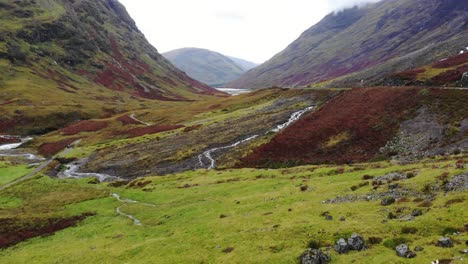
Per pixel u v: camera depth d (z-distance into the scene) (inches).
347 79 7253.9
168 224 2132.1
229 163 3929.6
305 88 7027.6
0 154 5718.5
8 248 2218.3
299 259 1305.4
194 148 4690.0
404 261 1152.2
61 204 2994.6
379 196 1758.1
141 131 6309.1
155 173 4124.0
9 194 3405.5
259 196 2281.0
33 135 7244.1
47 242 2210.9
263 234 1576.0
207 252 1533.0
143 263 1536.7
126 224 2326.5
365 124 3713.1
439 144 2930.6
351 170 2608.3
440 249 1169.4
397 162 2647.6
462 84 4030.5
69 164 4928.6
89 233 2250.2
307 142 3826.3
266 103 6648.6
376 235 1369.3
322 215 1679.4
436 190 1635.1
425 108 3563.0
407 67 6825.8
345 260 1247.5
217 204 2304.4
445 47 7091.5
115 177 4224.9
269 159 3757.4
